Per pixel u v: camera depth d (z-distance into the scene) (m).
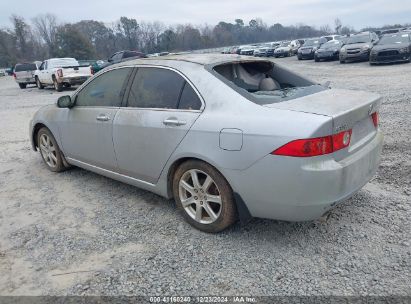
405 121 7.06
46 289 2.89
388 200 3.95
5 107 14.19
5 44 87.06
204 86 3.38
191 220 3.61
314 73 17.06
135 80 4.02
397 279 2.74
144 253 3.28
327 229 3.46
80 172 5.50
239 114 3.09
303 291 2.69
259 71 4.09
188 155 3.37
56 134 5.12
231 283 2.83
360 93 3.60
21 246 3.53
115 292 2.80
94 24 88.69
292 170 2.80
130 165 4.05
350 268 2.90
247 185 3.04
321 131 2.75
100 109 4.33
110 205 4.30
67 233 3.72
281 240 3.34
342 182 2.90
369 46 20.41
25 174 5.61
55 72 18.25
